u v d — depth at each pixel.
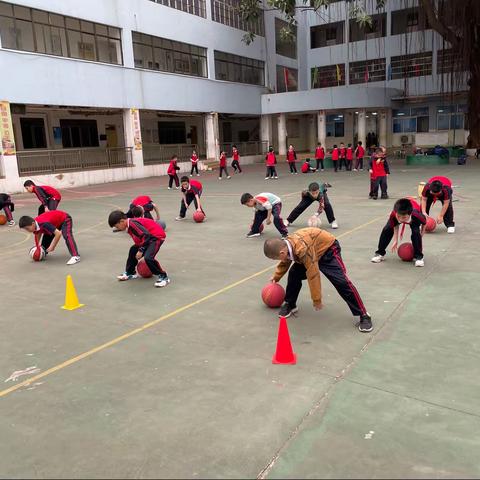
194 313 5.18
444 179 8.31
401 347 4.12
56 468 2.75
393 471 2.61
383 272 6.36
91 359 4.17
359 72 38.50
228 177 23.58
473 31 25.33
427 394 3.37
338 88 32.06
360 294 5.53
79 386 3.71
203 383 3.66
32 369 4.04
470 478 2.53
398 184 17.14
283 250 4.19
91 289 6.23
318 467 2.67
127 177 25.06
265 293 5.21
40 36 20.44
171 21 27.11
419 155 27.06
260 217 8.90
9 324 5.11
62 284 6.52
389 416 3.12
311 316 4.93
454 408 3.18
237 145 34.53
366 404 3.27
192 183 10.94
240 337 4.50
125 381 3.75
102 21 23.02
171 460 2.78
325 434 2.96
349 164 25.70
